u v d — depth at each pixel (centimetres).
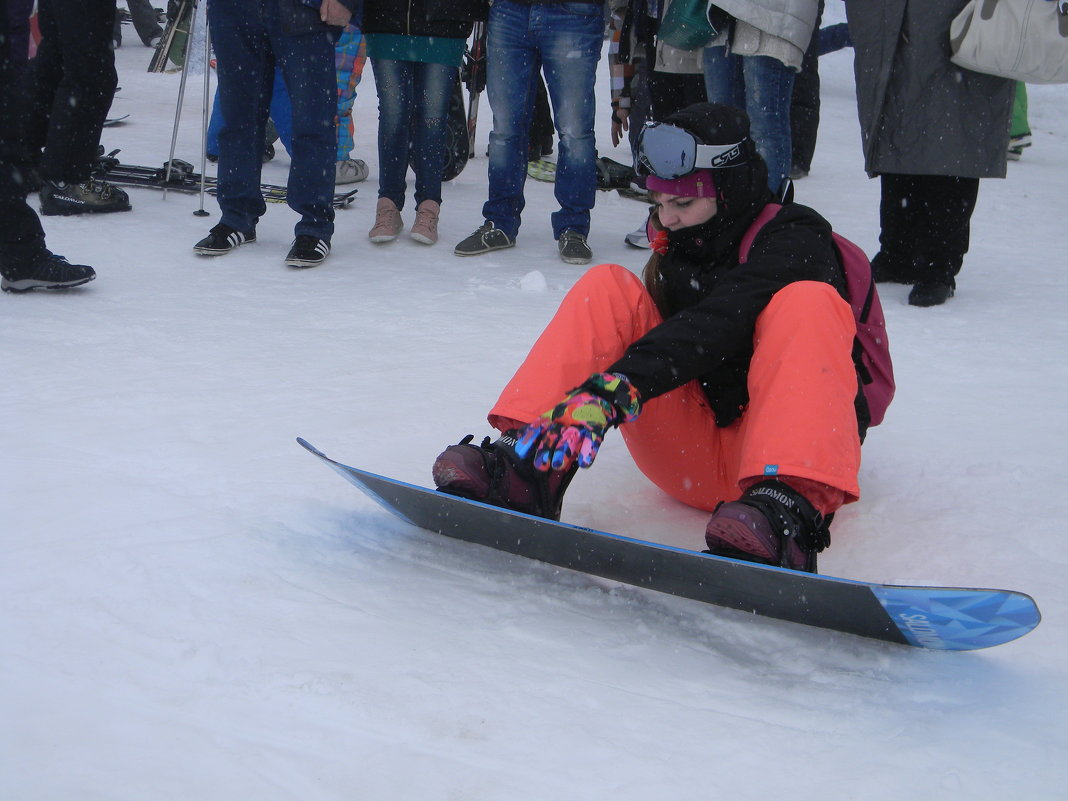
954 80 509
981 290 579
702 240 255
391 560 254
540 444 216
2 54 457
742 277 236
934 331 494
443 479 234
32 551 247
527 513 238
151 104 1088
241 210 602
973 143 514
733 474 261
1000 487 307
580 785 171
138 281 534
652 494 305
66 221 650
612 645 218
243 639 212
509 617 228
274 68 597
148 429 336
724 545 216
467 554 259
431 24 602
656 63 691
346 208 733
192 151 874
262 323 471
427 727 185
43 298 493
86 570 238
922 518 288
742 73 632
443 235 677
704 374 256
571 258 614
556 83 603
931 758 181
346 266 587
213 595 230
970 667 212
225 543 255
